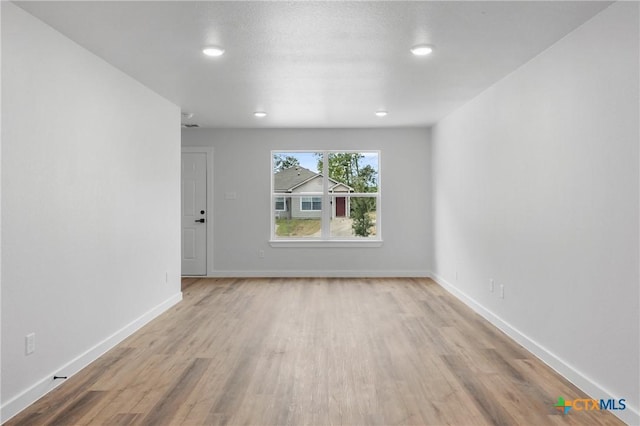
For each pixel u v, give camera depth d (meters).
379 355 3.43
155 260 4.61
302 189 7.13
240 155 7.00
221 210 7.01
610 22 2.53
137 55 3.46
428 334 3.98
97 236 3.46
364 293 5.78
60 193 2.98
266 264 7.04
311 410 2.53
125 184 3.94
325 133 6.98
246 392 2.77
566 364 2.99
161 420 2.42
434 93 4.67
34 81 2.72
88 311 3.32
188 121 6.34
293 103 5.15
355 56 3.50
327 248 7.04
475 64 3.67
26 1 2.51
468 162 5.08
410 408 2.55
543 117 3.32
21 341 2.59
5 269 2.47
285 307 5.01
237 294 5.72
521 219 3.69
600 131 2.62
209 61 3.62
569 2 2.52
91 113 3.37
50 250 2.86
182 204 7.04
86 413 2.51
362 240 7.06
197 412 2.51
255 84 4.31
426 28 2.93
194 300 5.37
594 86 2.68
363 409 2.54
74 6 2.59
